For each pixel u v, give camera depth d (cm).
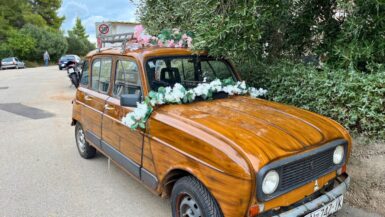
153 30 690
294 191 273
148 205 405
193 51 424
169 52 405
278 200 263
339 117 412
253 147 256
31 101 1178
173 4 689
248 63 518
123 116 390
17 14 5006
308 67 486
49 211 396
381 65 418
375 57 448
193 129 290
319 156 286
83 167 533
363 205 379
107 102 434
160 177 328
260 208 252
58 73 2614
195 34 466
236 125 293
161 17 698
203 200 277
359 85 387
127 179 484
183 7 600
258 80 513
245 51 464
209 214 273
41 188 458
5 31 4481
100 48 516
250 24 420
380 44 434
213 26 429
